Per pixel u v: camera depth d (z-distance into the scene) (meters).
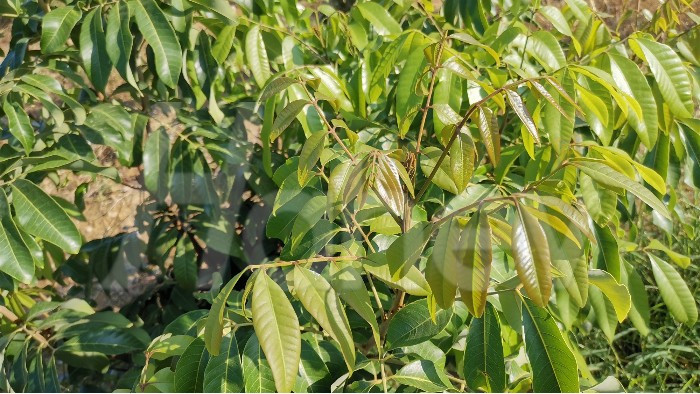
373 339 1.50
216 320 1.07
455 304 1.50
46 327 1.74
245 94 2.05
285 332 1.02
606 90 1.44
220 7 1.73
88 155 1.66
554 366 1.17
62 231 1.48
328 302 1.09
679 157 1.74
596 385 1.45
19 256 1.48
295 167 1.52
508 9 1.97
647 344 2.60
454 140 1.09
